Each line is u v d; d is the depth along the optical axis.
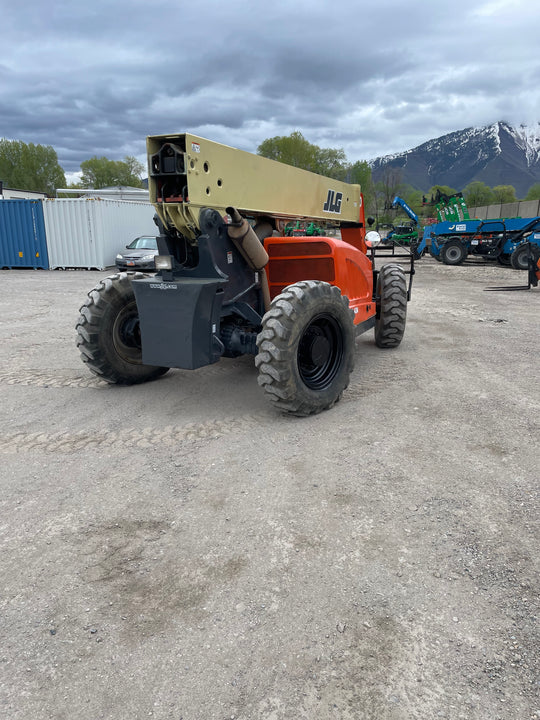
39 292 12.66
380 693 1.72
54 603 2.16
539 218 17.41
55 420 4.21
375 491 2.98
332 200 5.81
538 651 1.86
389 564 2.35
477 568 2.31
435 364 5.74
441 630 1.97
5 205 18.42
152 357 4.09
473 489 2.98
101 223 18.27
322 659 1.85
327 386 4.26
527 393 4.67
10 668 1.85
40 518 2.79
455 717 1.62
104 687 1.76
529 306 9.87
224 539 2.57
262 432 3.89
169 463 3.42
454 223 19.14
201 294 3.80
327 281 4.97
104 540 2.59
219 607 2.12
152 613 2.09
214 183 3.89
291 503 2.88
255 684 1.76
